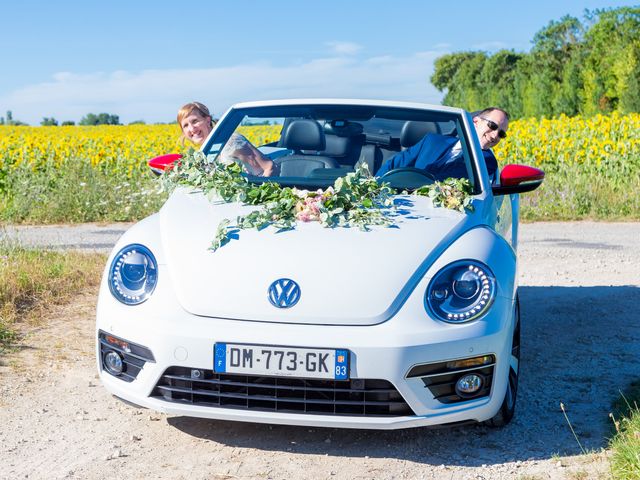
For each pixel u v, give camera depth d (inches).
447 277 122.9
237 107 183.6
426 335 117.3
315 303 118.6
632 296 255.1
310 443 132.9
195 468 122.6
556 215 466.6
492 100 3014.3
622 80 1998.0
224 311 120.0
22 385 159.2
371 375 116.0
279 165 167.5
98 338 130.8
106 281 130.6
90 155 621.3
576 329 215.8
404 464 125.1
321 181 158.1
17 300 221.0
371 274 121.2
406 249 125.6
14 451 128.0
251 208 142.1
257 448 130.7
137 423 141.3
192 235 132.0
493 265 126.1
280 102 182.1
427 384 118.9
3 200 479.5
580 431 138.8
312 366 116.1
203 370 120.0
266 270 122.5
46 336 193.8
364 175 155.3
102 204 455.2
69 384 161.0
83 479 118.0
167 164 166.6
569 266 307.6
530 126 733.3
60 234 392.2
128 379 127.6
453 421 122.1
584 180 520.7
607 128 611.2
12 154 591.2
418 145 166.1
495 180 196.9
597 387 165.2
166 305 122.7
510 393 136.9
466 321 120.3
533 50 3036.4
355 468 123.3
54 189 481.7
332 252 124.8
